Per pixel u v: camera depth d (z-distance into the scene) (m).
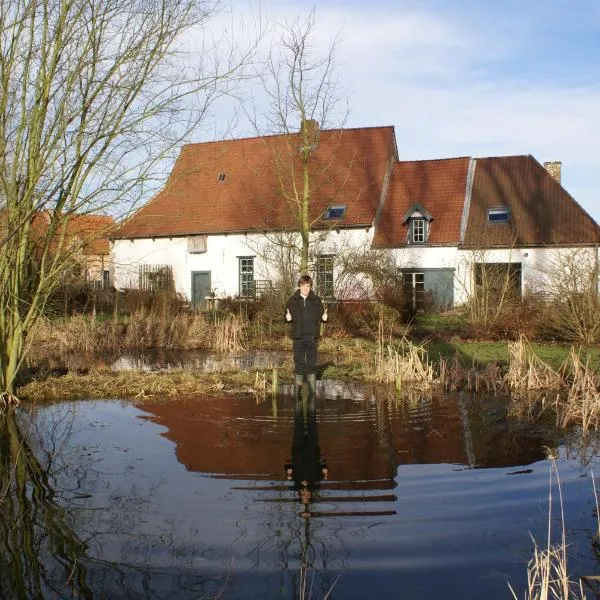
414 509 4.96
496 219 29.91
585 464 6.16
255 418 8.13
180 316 19.16
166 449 6.67
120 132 8.62
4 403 8.96
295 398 9.55
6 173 8.20
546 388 10.34
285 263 22.88
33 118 8.12
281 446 6.77
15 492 5.35
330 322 20.14
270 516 4.81
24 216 8.24
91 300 23.31
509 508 5.00
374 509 4.96
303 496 5.24
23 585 3.78
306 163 19.97
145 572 3.93
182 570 3.96
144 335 17.78
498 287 21.23
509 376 10.82
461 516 4.83
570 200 29.52
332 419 8.09
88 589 3.71
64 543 4.35
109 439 7.09
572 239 27.83
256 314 23.02
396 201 31.34
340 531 4.54
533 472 5.91
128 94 8.57
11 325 9.01
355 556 4.15
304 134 19.62
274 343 18.19
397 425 7.75
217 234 33.16
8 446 6.82
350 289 22.27
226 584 3.78
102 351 16.48
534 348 15.88
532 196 30.17
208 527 4.61
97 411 8.58
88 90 8.52
